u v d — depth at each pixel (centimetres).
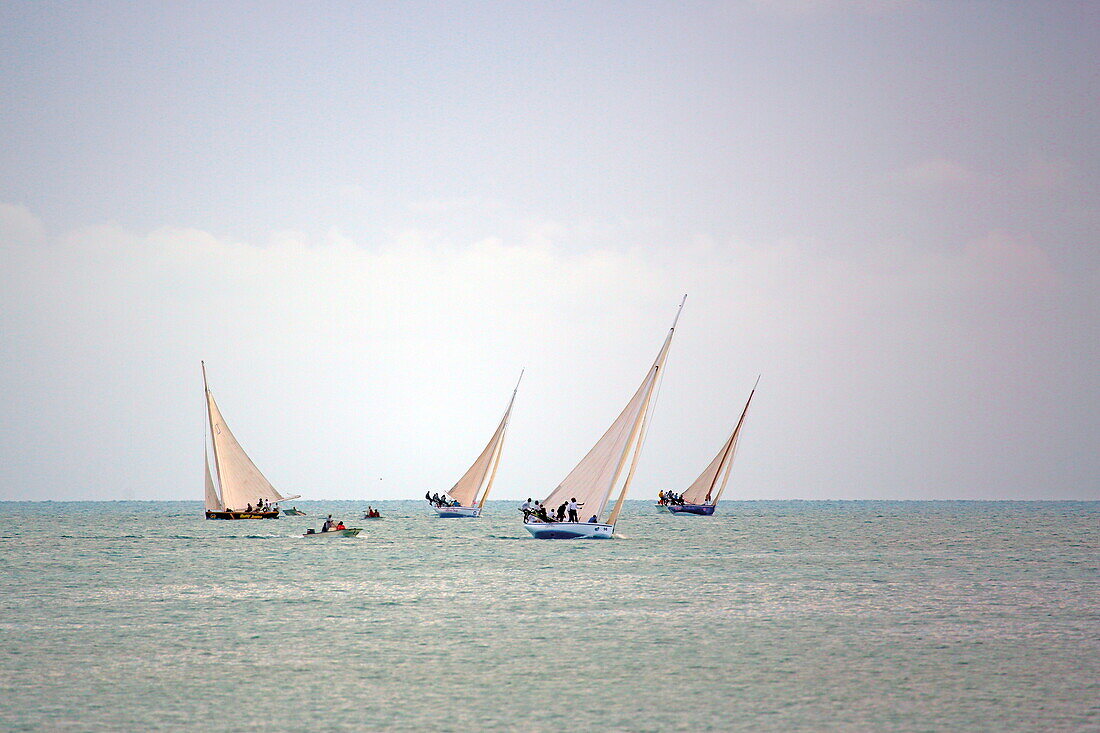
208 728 6731
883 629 10400
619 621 10919
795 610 11788
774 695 7562
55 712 7106
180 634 10081
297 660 8781
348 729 6719
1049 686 7831
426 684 7894
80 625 10656
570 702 7369
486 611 11675
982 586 14350
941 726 6781
